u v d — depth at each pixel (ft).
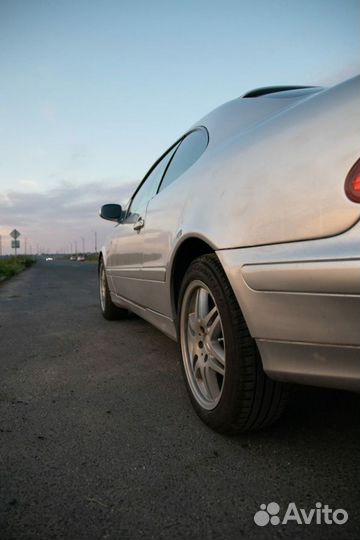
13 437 6.21
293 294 4.48
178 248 7.14
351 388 4.31
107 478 5.03
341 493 4.63
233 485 4.83
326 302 4.19
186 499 4.59
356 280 3.90
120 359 10.53
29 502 4.59
